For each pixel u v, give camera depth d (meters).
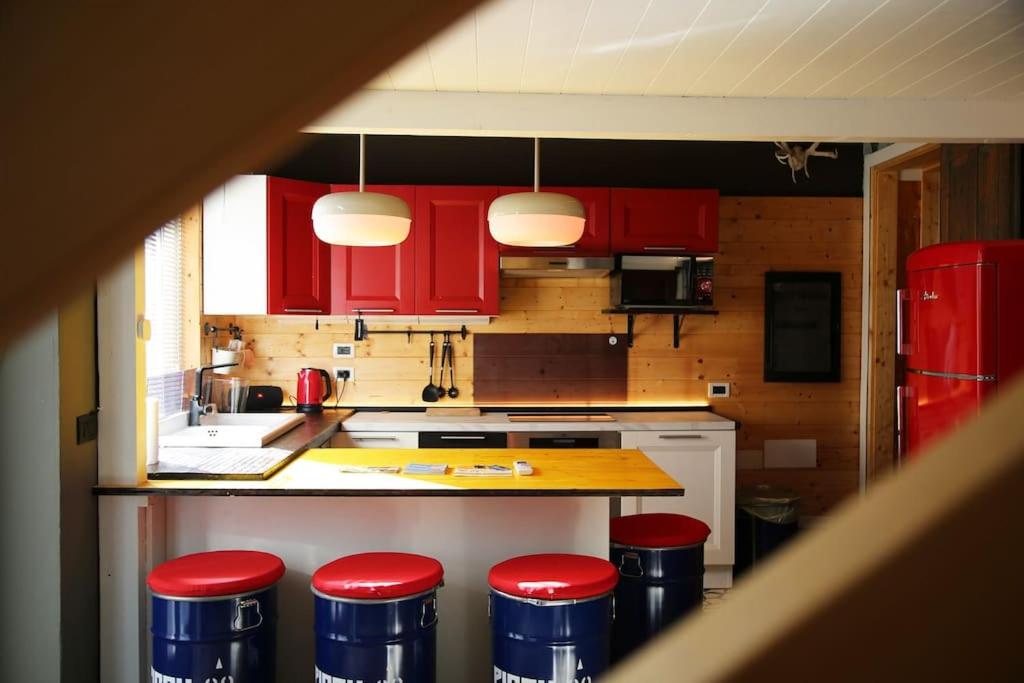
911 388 4.02
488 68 3.22
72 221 0.19
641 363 5.44
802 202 5.43
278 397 5.16
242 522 3.09
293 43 0.18
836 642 0.13
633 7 2.64
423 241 5.00
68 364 2.69
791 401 5.48
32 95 0.19
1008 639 0.13
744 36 2.90
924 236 5.41
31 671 2.63
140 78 0.19
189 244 4.75
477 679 3.13
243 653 2.62
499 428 4.82
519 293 5.39
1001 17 2.75
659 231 5.05
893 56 3.11
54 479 2.62
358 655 2.56
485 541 3.11
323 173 5.29
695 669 0.14
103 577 2.91
